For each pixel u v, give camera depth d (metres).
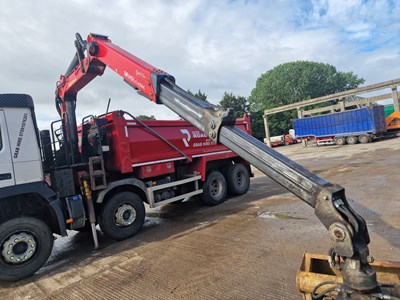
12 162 4.27
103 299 3.35
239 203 7.42
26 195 4.62
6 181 4.21
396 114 24.05
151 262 4.24
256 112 47.31
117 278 3.85
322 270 2.46
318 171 11.05
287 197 7.37
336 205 1.65
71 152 5.33
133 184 5.70
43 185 4.54
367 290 1.64
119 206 5.43
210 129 2.41
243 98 42.94
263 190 8.92
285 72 54.66
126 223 5.48
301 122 27.39
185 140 7.05
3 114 4.25
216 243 4.68
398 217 4.80
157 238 5.36
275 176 1.97
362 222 1.64
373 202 5.84
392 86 23.27
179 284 3.46
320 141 26.03
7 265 4.08
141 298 3.26
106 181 5.46
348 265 1.69
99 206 5.45
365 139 22.78
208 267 3.82
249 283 3.27
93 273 4.14
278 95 54.81
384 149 15.87
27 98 4.43
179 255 4.38
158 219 6.89
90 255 4.94
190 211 7.27
